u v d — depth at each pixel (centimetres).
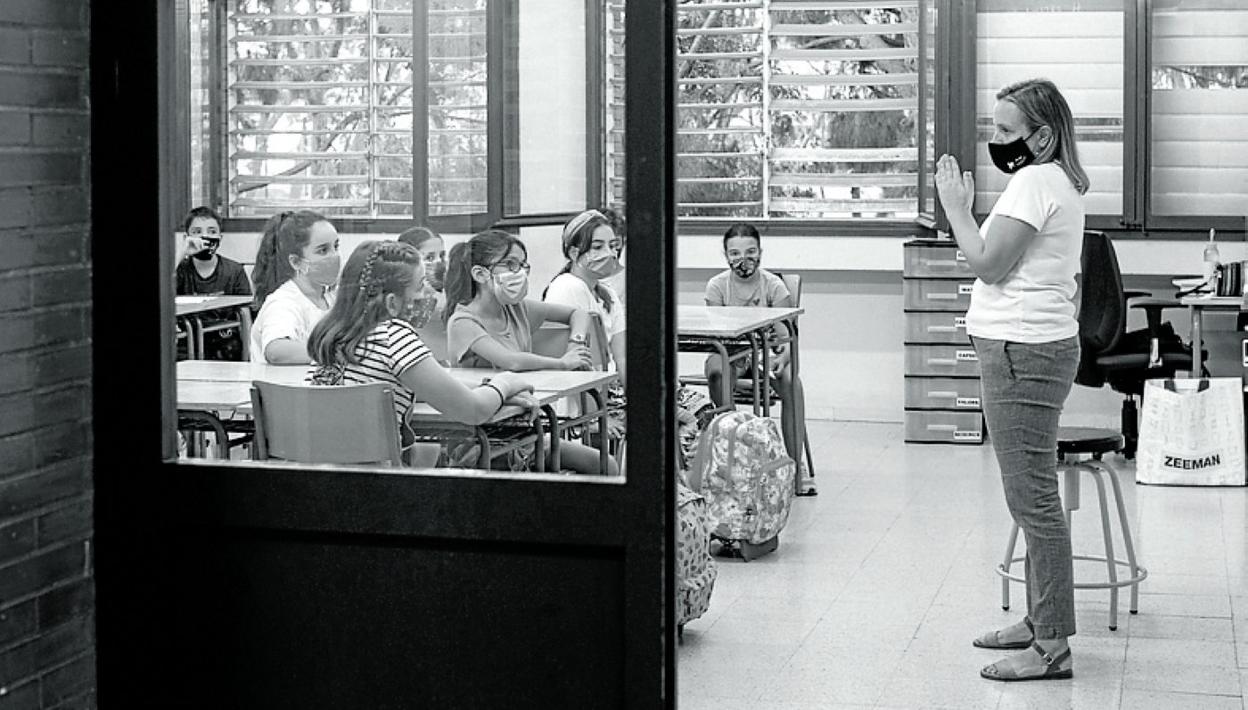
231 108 292
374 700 277
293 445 295
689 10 853
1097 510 620
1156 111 789
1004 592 474
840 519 606
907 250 771
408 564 273
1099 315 705
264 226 299
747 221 853
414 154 312
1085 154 796
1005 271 385
